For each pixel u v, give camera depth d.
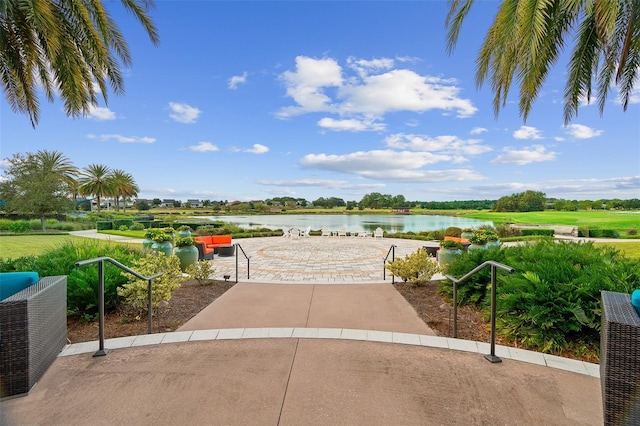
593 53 6.21
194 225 26.95
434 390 2.44
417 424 2.05
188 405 2.24
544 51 5.53
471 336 3.66
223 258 11.87
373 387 2.48
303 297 5.47
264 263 10.52
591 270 3.76
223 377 2.63
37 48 6.80
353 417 2.12
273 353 3.09
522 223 27.05
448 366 2.82
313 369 2.77
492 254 5.16
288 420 2.08
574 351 3.17
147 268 4.43
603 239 19.27
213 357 3.00
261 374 2.68
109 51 7.25
